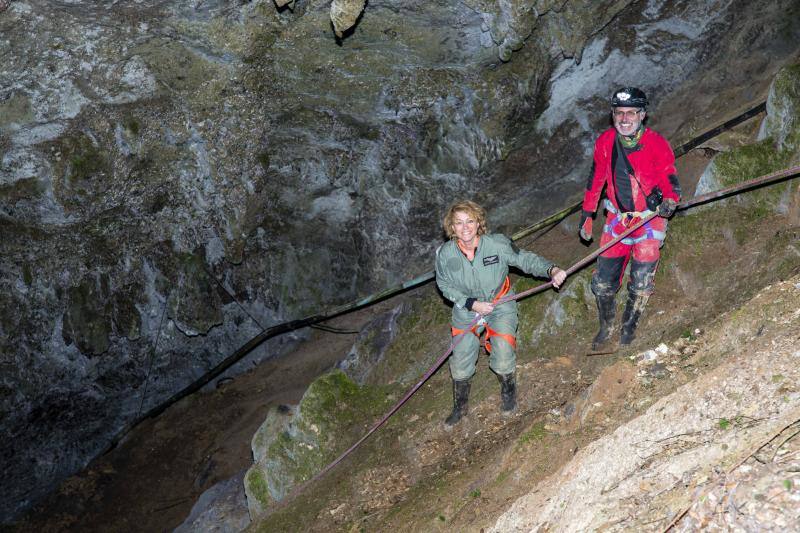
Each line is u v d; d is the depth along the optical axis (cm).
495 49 872
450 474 565
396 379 765
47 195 939
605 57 916
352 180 1091
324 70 900
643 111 492
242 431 1138
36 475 1138
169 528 1042
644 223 514
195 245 1123
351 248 1173
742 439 334
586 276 669
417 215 1091
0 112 839
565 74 924
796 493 287
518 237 842
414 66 899
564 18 833
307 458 682
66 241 1023
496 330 559
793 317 435
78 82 841
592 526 352
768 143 634
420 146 1021
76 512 1116
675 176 509
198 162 980
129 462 1173
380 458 645
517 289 723
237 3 784
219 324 1202
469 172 1022
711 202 634
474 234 514
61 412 1144
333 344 1204
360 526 571
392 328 816
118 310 1101
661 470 357
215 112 912
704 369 474
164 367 1201
